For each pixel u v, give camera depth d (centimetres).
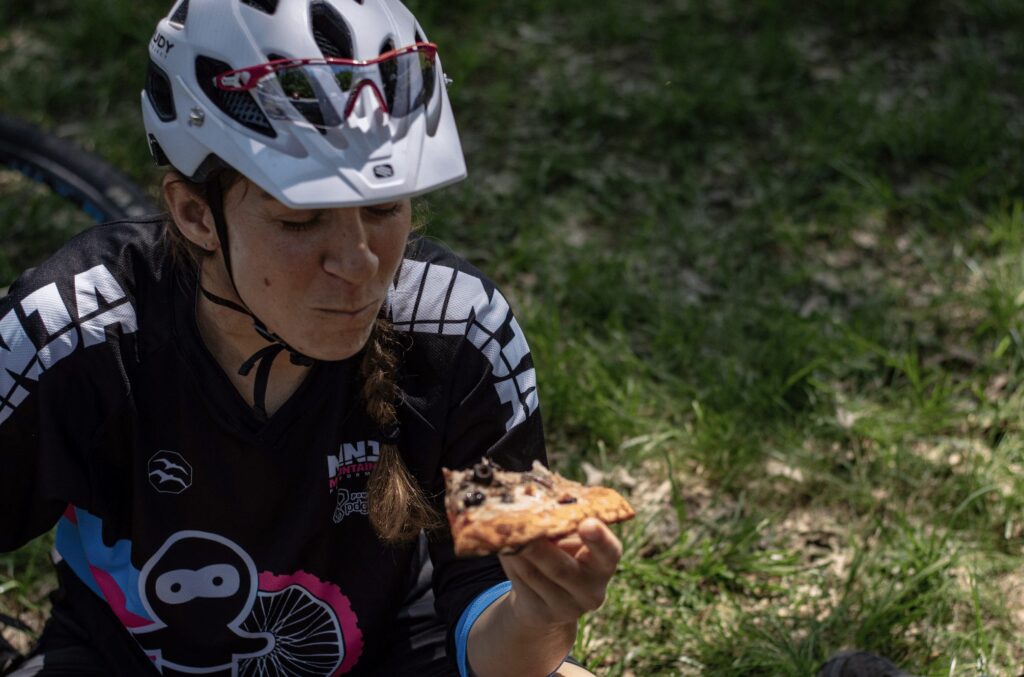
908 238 406
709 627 264
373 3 151
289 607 175
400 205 147
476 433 172
